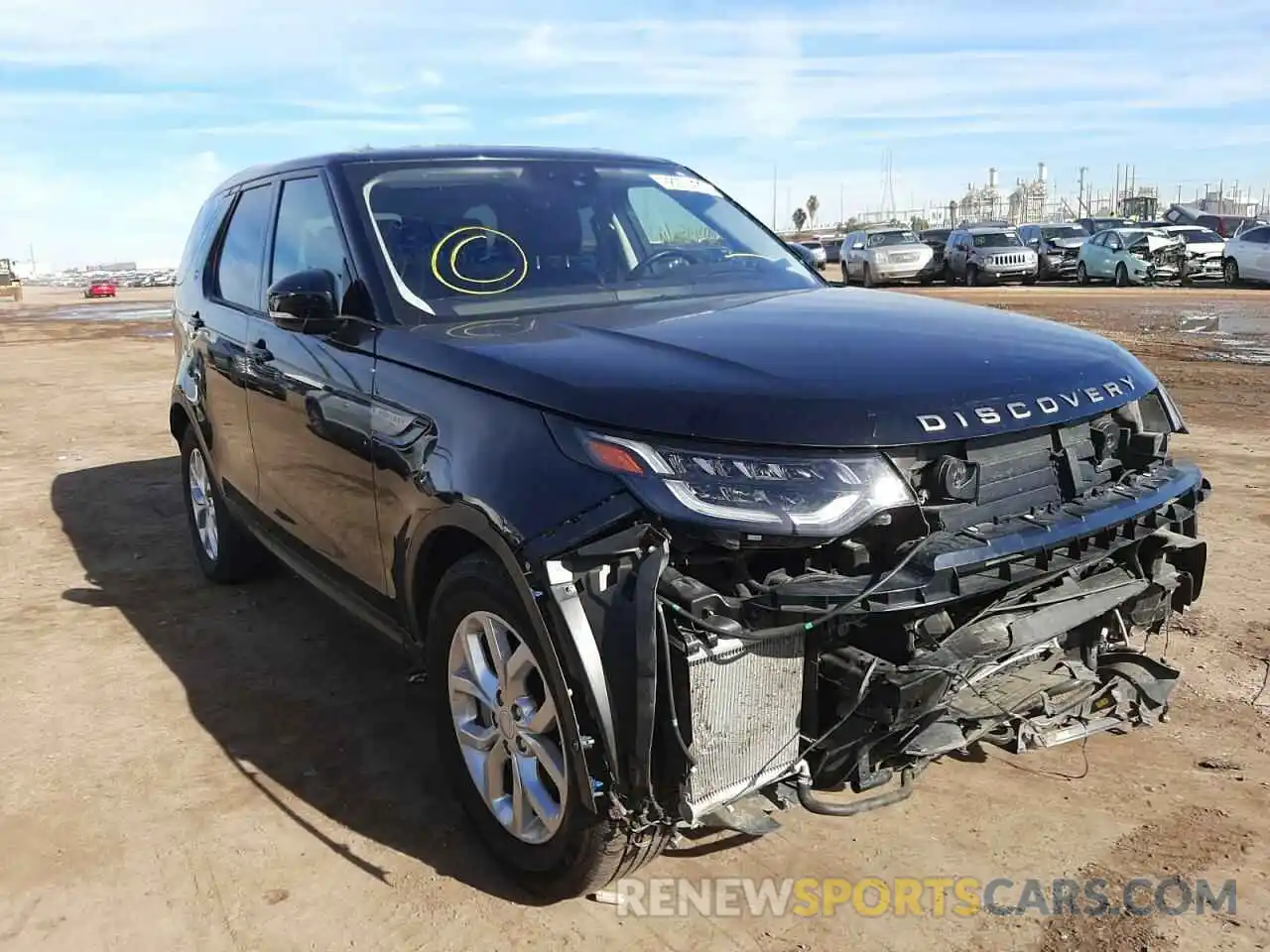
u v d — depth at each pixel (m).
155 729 3.90
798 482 2.40
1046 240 29.59
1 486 7.86
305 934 2.76
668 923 2.75
